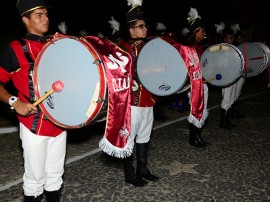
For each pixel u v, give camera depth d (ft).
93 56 6.02
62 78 6.22
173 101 20.04
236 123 17.74
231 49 12.68
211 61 13.12
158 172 11.35
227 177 10.91
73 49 6.17
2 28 25.86
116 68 6.81
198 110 10.06
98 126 17.03
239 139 14.96
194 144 13.96
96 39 7.16
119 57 7.10
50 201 7.98
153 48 9.21
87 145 14.20
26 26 6.84
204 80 13.04
